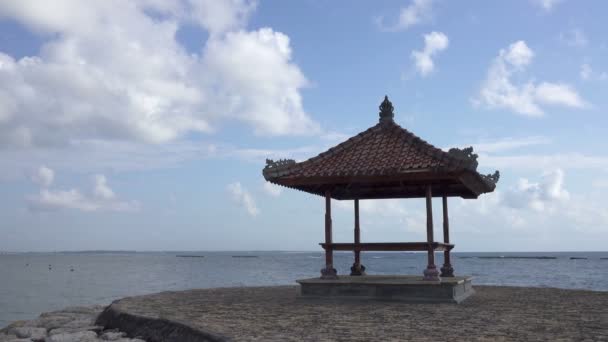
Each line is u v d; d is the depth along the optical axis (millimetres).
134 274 95812
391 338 9008
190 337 9758
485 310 12836
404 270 108875
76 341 11273
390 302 14359
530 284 58781
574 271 102250
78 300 47062
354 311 12703
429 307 13359
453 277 16406
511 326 10242
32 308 40938
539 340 8703
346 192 18516
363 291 14820
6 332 13555
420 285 14328
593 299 15914
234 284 62375
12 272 107062
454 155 14055
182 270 114500
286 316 12016
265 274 90500
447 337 9055
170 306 14523
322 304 14312
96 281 74438
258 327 10336
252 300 16125
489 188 17281
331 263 15641
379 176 14734
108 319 13797
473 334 9336
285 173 15773
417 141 15727
